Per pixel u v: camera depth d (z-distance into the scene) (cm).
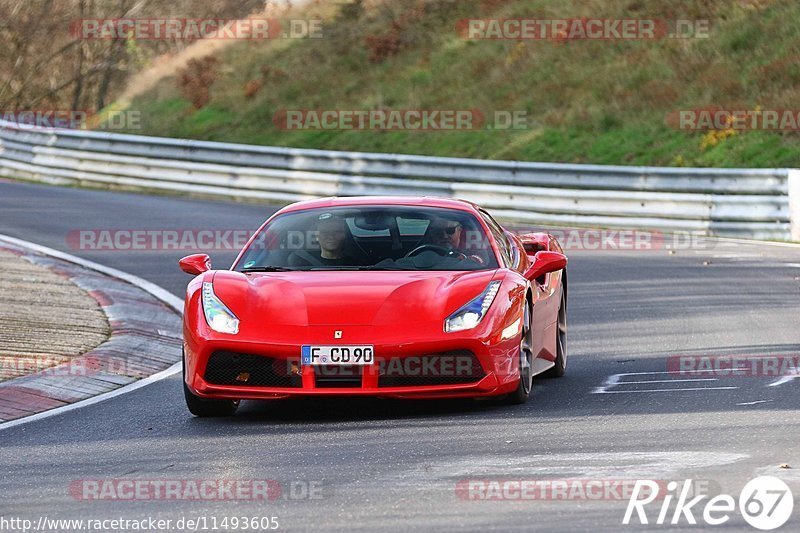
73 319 4097
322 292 2555
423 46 12094
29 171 10769
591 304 4572
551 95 10438
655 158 8919
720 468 1936
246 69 12950
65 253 6088
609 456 2059
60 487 1977
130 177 9956
